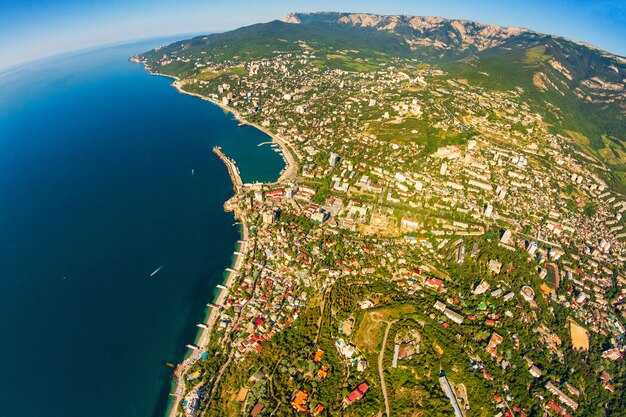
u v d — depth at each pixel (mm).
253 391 180000
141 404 184875
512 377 191250
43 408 182125
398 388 181375
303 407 171875
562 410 178625
